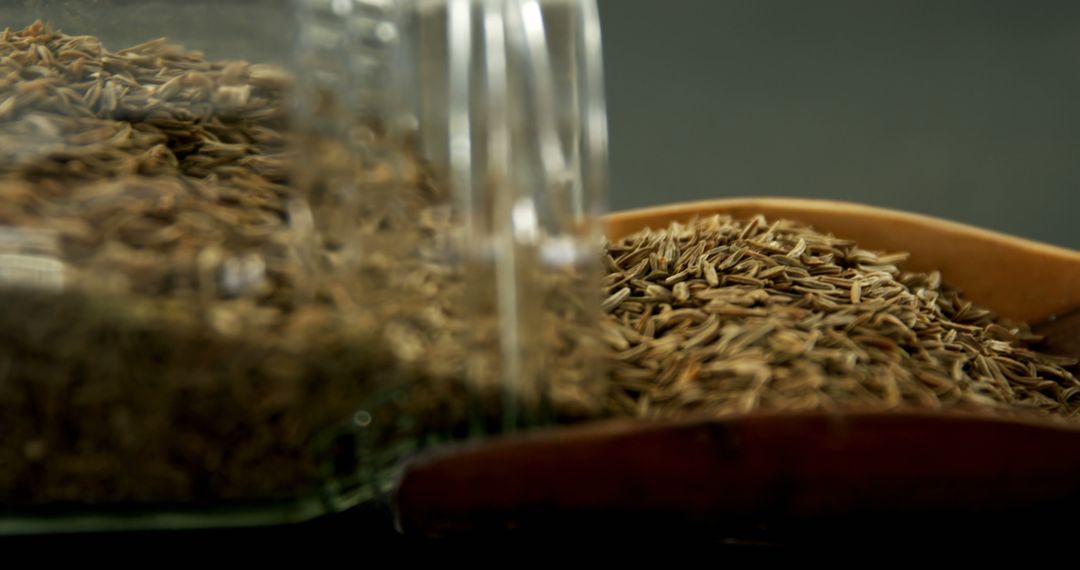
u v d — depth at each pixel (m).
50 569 0.25
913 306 0.29
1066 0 0.47
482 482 0.23
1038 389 0.29
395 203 0.25
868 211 0.33
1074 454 0.24
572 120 0.25
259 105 0.28
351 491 0.24
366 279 0.24
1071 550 0.25
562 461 0.23
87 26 0.29
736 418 0.23
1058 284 0.31
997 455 0.23
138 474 0.23
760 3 0.49
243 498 0.24
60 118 0.27
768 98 0.50
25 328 0.23
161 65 0.29
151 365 0.23
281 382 0.23
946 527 0.24
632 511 0.24
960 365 0.28
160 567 0.25
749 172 0.50
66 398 0.23
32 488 0.23
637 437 0.23
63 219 0.24
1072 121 0.48
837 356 0.26
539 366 0.24
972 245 0.32
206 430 0.23
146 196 0.25
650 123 0.50
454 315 0.25
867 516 0.24
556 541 0.25
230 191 0.26
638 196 0.51
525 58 0.25
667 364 0.26
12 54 0.28
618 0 0.50
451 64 0.25
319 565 0.25
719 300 0.28
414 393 0.24
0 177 0.25
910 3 0.48
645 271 0.29
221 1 0.29
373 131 0.25
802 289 0.29
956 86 0.48
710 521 0.24
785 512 0.24
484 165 0.24
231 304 0.23
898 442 0.23
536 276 0.24
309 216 0.24
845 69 0.49
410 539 0.26
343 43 0.24
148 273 0.24
